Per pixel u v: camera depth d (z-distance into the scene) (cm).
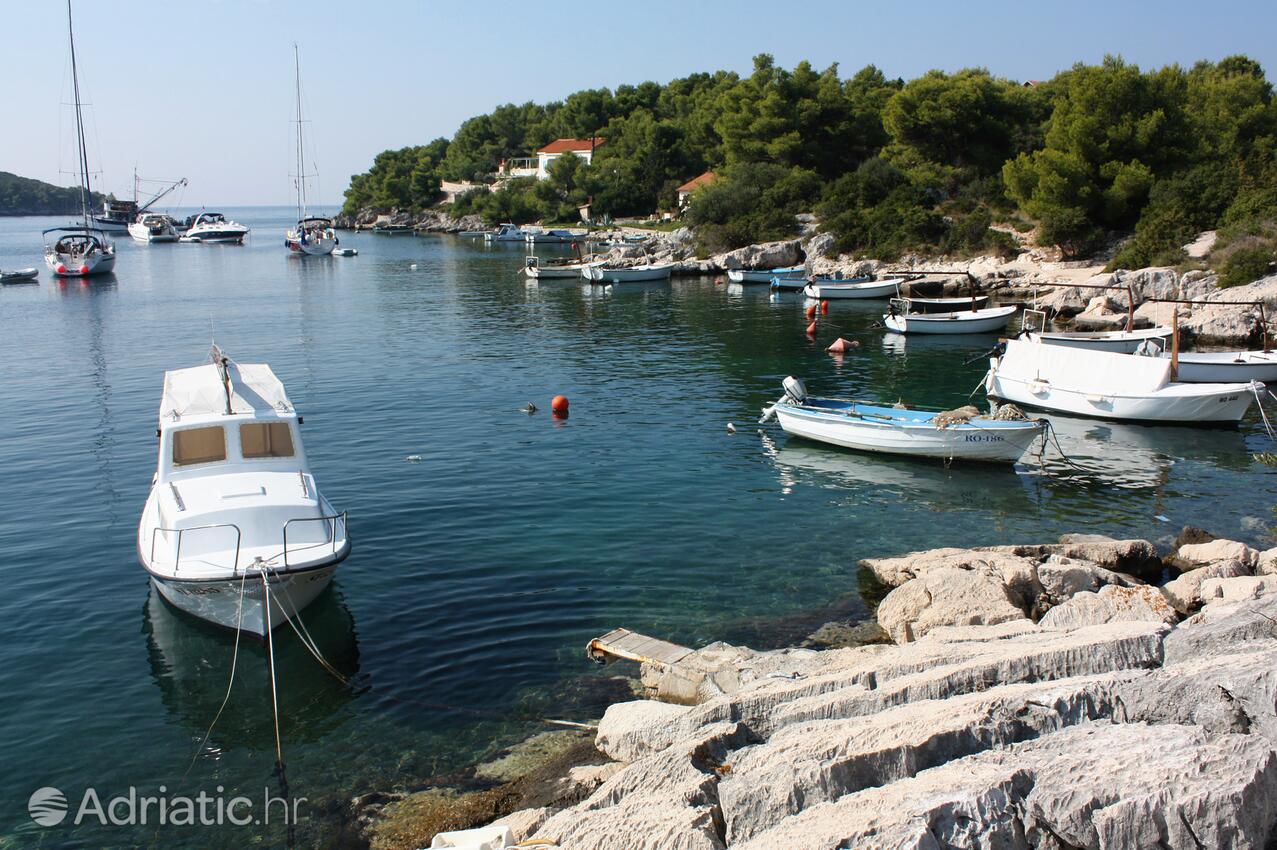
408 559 1800
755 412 3106
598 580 1719
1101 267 5988
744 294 6769
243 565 1438
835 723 991
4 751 1193
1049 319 5128
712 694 1248
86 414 3000
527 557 1820
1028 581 1533
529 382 3584
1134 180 6106
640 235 10475
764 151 9369
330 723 1262
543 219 13900
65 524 1986
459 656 1437
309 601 1529
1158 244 5653
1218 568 1573
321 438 2722
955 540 1958
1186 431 2877
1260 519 2078
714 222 8719
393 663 1415
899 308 5294
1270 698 888
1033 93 9144
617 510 2106
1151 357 3161
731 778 905
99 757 1187
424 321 5356
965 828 766
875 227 7469
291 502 1563
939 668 1077
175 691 1338
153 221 13875
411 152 19888
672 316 5594
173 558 1466
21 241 14012
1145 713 930
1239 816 750
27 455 2517
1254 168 6166
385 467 2416
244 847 1016
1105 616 1358
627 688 1338
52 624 1532
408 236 15288
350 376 3684
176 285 7462
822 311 5788
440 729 1245
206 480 1622
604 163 13062
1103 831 763
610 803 967
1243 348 4184
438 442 2680
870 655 1280
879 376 3775
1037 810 784
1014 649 1112
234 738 1228
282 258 10488
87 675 1377
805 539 1948
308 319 5422
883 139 9381
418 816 1052
